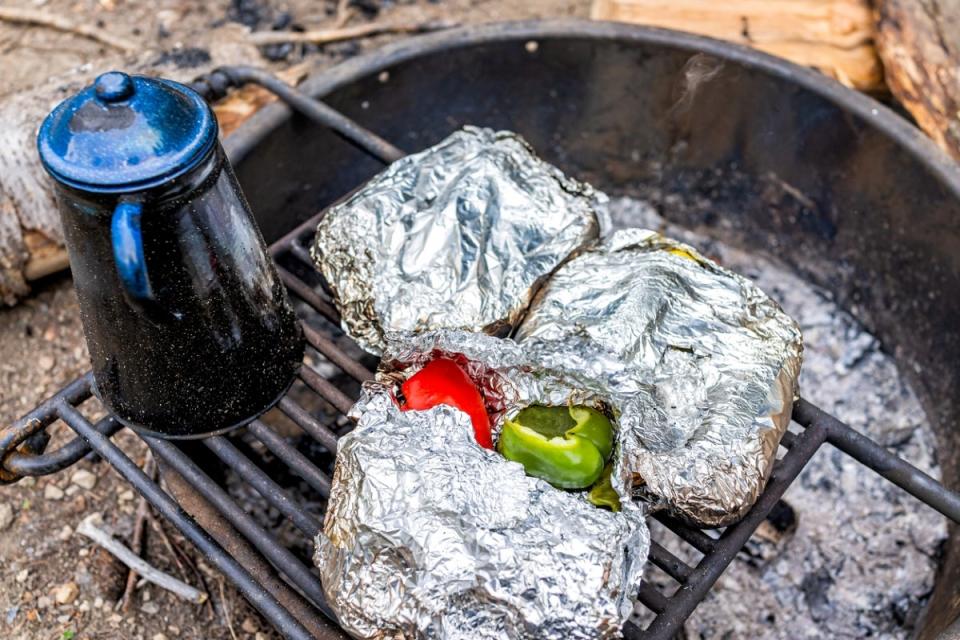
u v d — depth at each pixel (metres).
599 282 0.82
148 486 0.79
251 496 1.01
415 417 0.74
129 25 1.50
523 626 0.67
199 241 0.68
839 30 1.20
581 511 0.70
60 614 0.94
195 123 0.66
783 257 1.24
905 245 1.08
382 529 0.68
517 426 0.76
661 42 1.10
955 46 1.11
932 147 1.00
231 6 1.54
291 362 0.81
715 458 0.73
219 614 0.94
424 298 0.81
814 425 0.80
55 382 1.12
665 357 0.77
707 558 0.76
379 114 1.13
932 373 1.08
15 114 1.09
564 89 1.18
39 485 1.02
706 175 1.23
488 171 0.87
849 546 1.01
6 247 1.09
